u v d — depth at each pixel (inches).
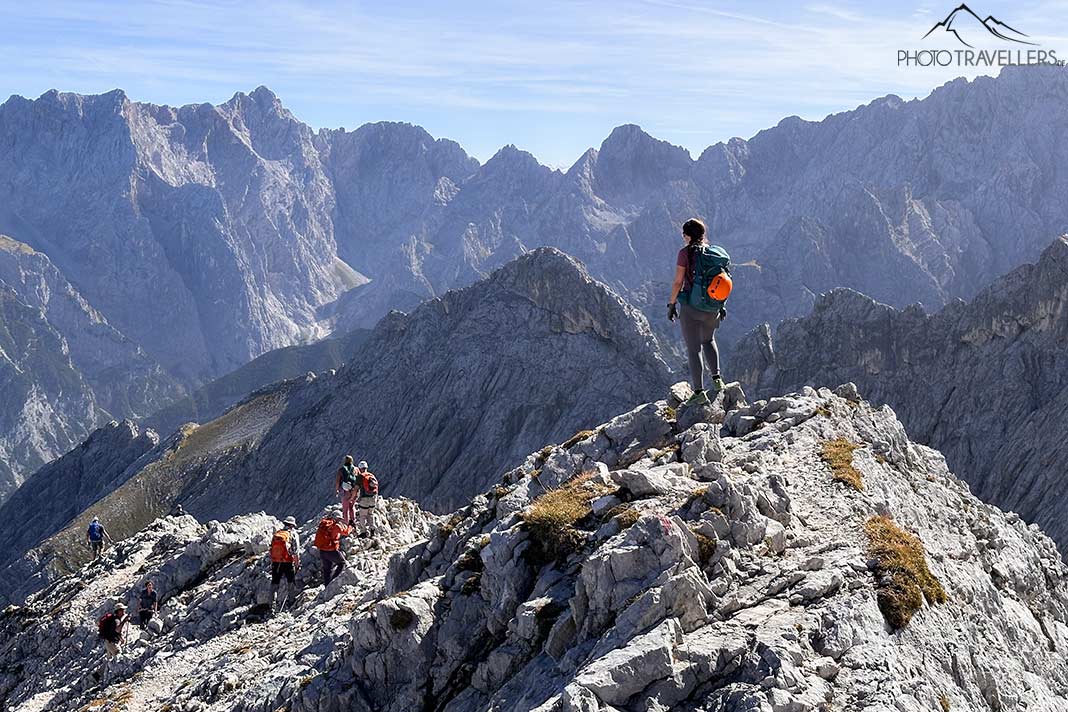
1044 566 976.3
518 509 811.4
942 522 844.0
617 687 458.0
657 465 757.3
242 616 1305.4
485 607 665.0
